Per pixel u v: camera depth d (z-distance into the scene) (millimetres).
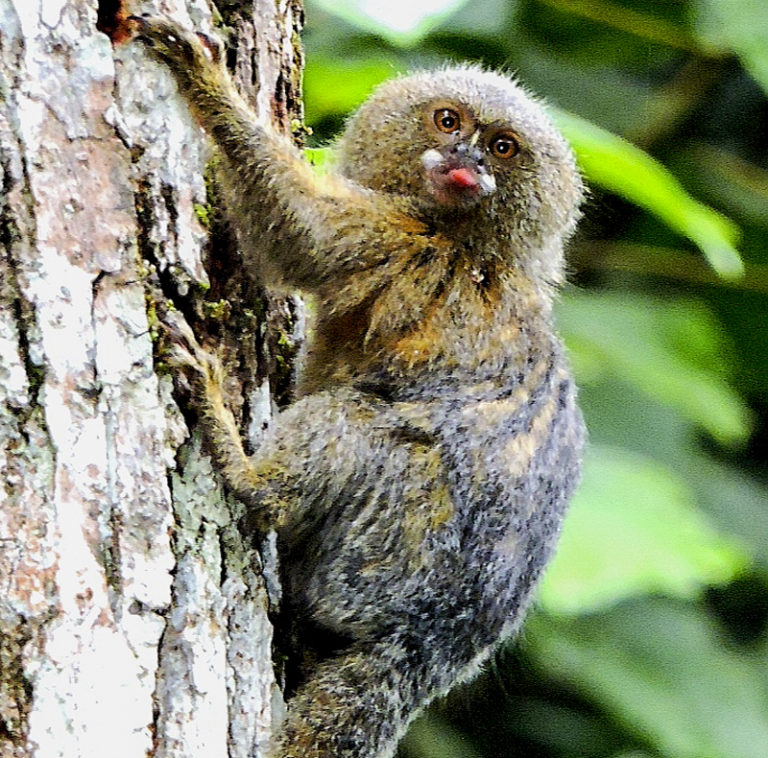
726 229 11656
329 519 8016
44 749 5918
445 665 8227
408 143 9547
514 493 8305
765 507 15461
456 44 14398
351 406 8258
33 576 6016
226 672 6855
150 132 7047
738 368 16656
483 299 8961
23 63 6328
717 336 14586
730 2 13250
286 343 8414
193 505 6969
